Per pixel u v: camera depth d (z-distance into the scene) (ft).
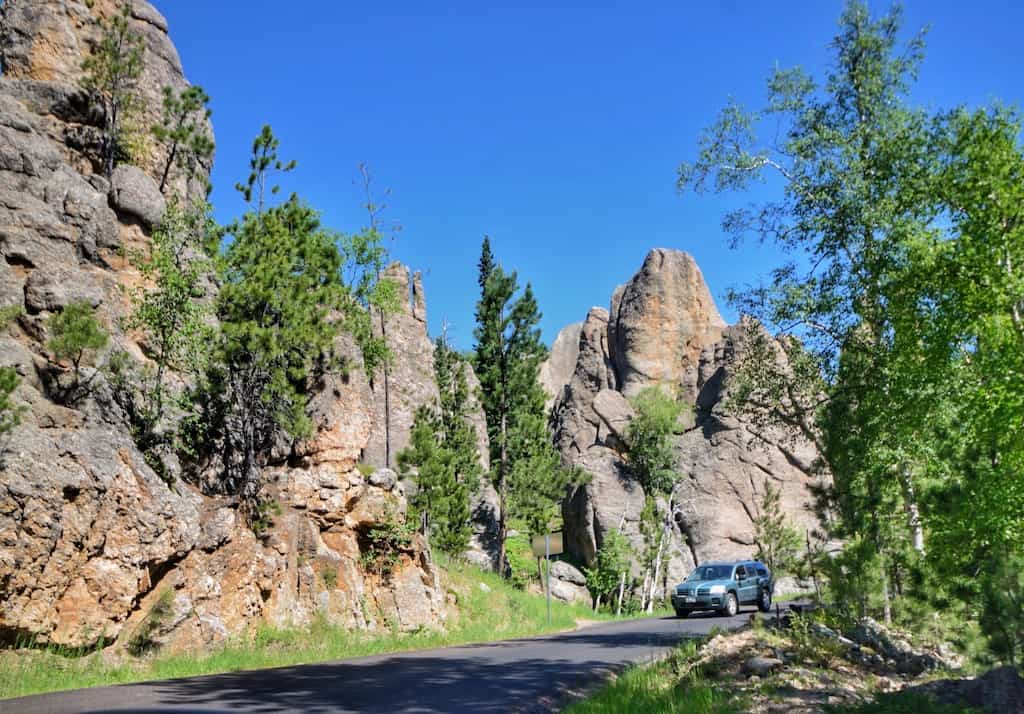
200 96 90.12
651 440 181.27
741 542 169.78
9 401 50.96
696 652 45.98
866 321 71.15
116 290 73.97
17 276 64.34
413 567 83.30
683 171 82.07
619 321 231.50
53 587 50.72
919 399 60.49
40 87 85.97
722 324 234.17
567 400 233.96
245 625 63.93
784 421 84.99
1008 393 52.95
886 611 54.29
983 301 55.72
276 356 71.15
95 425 57.98
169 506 59.62
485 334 163.32
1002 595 38.06
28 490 50.19
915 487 57.21
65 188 72.43
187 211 79.87
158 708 34.17
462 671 48.96
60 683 43.78
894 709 29.55
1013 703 28.86
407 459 106.93
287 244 75.82
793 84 78.02
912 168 63.82
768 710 30.68
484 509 151.12
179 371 75.77
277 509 70.49
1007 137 55.67
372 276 115.24
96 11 96.94
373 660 57.31
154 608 56.80
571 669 49.67
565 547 182.29
